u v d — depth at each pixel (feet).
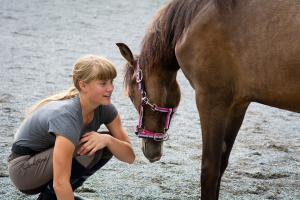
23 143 17.44
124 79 20.89
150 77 20.03
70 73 44.16
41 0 84.89
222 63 18.07
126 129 31.55
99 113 17.84
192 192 22.36
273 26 17.08
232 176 24.81
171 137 30.68
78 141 16.66
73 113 16.63
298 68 16.70
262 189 23.15
